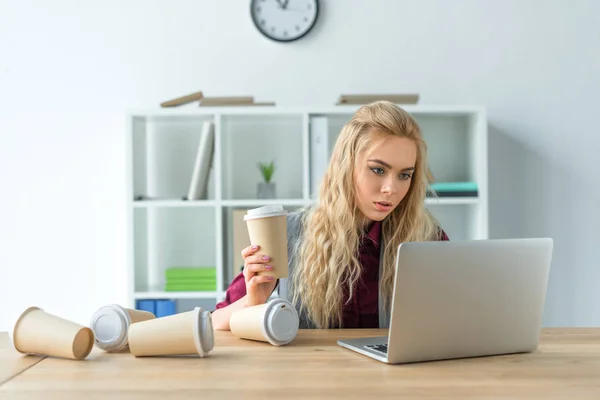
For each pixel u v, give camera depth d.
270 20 2.93
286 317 1.18
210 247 2.97
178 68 2.96
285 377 0.92
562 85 2.97
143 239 2.83
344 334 1.31
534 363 1.02
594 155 2.97
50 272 2.95
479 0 2.97
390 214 1.60
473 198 2.66
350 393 0.83
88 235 2.96
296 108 2.68
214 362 1.03
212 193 2.95
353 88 2.96
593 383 0.88
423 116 2.89
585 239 2.97
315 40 2.96
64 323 1.06
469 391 0.84
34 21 2.96
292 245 1.67
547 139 2.97
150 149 2.96
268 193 2.78
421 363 1.02
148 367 1.00
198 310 1.07
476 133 2.71
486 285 1.06
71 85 2.96
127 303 2.75
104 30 2.96
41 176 2.96
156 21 2.96
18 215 2.95
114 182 2.96
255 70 2.96
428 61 2.96
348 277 1.58
